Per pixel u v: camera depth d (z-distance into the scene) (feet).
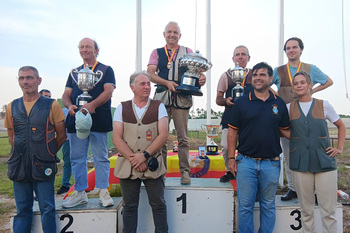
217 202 8.87
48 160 7.52
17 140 7.38
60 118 7.77
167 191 8.90
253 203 7.89
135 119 7.54
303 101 7.88
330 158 7.38
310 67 9.57
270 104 7.74
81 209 8.45
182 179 9.37
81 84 8.17
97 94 8.68
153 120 7.57
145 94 7.60
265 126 7.59
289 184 9.56
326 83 9.47
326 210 7.47
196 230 8.93
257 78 7.61
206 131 14.79
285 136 8.05
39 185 7.57
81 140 8.63
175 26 9.48
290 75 9.61
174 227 8.94
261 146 7.63
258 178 7.81
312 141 7.47
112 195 11.01
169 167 12.78
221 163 12.77
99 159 8.77
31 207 7.96
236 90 9.26
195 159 12.78
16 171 7.31
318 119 7.51
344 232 9.85
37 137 7.38
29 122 7.38
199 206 8.90
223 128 10.09
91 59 8.93
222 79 10.21
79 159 8.72
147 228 8.84
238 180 7.96
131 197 7.49
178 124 9.39
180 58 9.51
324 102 7.71
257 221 8.94
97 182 8.84
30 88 7.37
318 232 8.96
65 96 9.09
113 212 8.46
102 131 8.70
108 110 8.89
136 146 7.39
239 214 7.95
